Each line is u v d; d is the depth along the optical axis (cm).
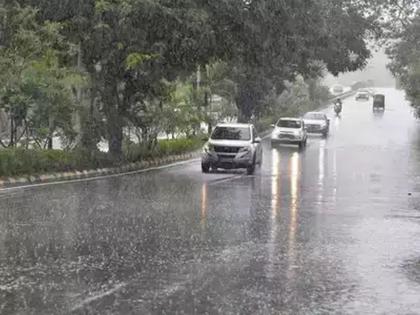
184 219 1675
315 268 1147
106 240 1366
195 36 2884
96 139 2983
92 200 2005
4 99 2658
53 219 1628
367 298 955
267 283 1032
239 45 3197
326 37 5031
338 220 1716
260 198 2148
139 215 1727
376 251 1312
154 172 3039
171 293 961
